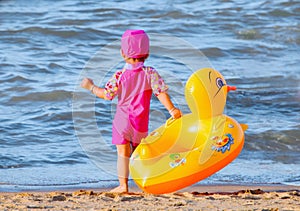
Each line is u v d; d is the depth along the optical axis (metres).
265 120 17.28
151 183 10.45
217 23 29.22
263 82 21.52
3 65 21.92
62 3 31.86
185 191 11.62
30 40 25.70
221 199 9.71
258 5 31.61
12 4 31.36
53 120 16.88
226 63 23.86
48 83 20.09
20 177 12.62
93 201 9.34
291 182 12.60
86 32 27.02
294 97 19.73
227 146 10.65
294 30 28.11
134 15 30.12
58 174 12.90
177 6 31.38
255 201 9.55
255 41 26.84
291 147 15.09
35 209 8.66
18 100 18.64
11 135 15.56
